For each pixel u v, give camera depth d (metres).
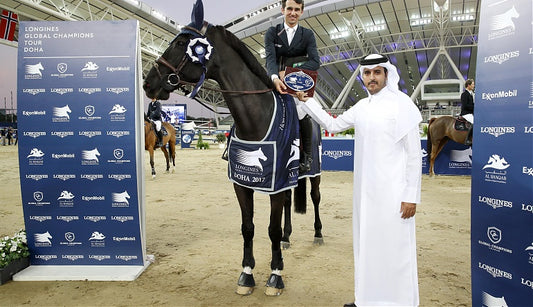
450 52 33.22
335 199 6.66
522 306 2.03
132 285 3.02
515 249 2.05
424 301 2.69
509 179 2.07
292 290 2.90
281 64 3.26
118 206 3.32
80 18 22.91
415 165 2.12
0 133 30.11
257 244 4.07
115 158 3.28
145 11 23.97
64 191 3.32
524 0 1.97
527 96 1.97
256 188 2.68
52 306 2.66
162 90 2.71
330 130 2.57
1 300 2.75
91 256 3.38
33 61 3.22
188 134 24.42
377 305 2.22
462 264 3.43
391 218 2.18
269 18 28.83
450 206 5.98
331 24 28.25
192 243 4.11
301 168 3.20
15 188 7.84
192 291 2.89
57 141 3.27
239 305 2.66
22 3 18.11
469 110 8.58
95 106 3.25
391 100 2.24
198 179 9.50
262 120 2.68
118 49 3.23
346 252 3.81
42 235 3.37
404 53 34.03
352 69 37.94
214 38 2.70
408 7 25.14
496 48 2.12
